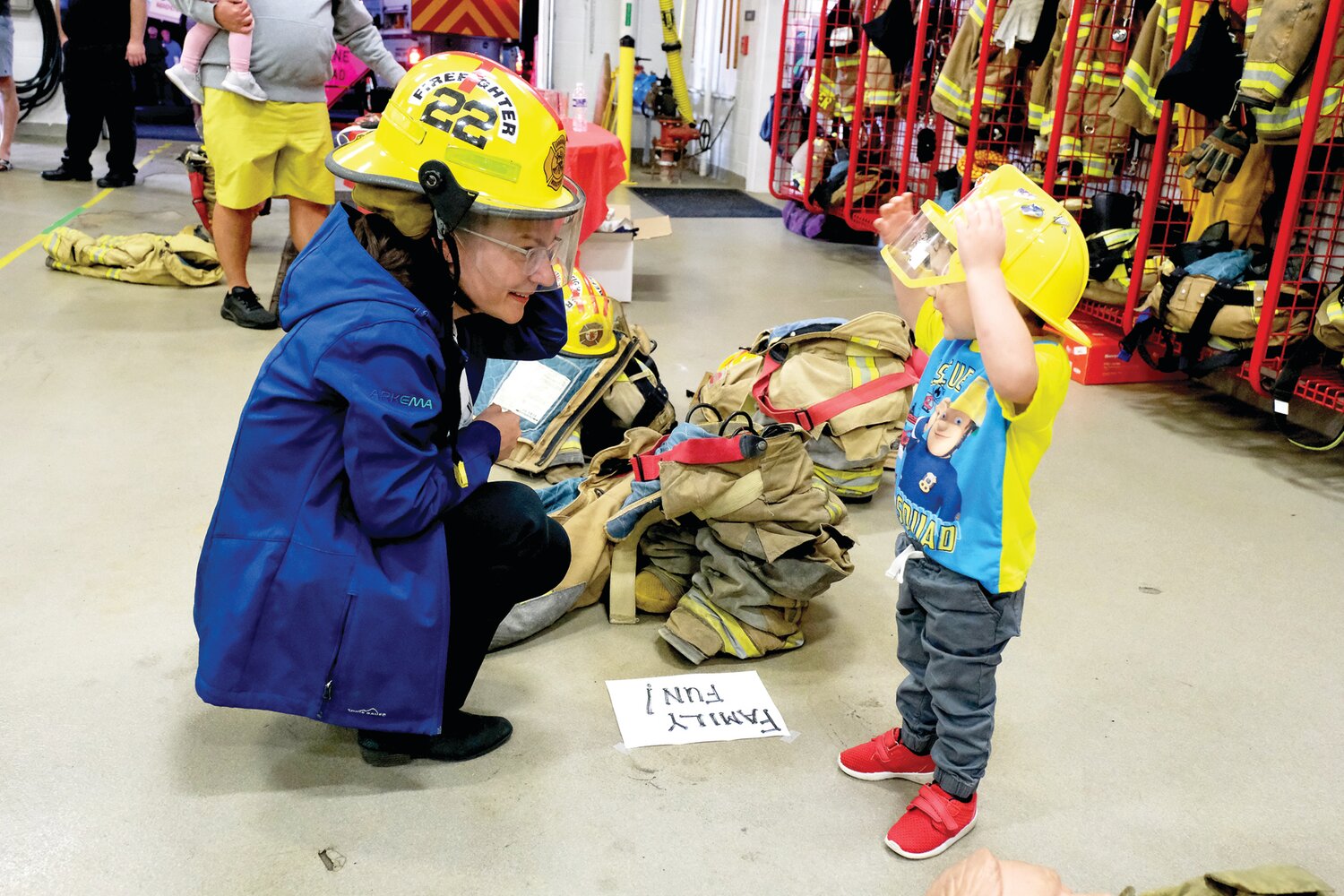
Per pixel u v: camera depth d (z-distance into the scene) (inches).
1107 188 175.3
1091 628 84.2
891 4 202.4
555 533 63.0
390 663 54.9
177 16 327.0
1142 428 132.4
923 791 59.7
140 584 82.2
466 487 57.6
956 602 54.7
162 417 116.7
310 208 155.4
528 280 52.9
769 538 74.0
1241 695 76.0
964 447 54.0
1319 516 107.7
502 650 76.9
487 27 306.8
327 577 53.6
